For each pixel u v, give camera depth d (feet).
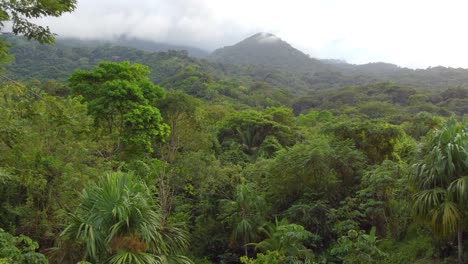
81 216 25.20
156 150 68.54
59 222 33.35
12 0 23.27
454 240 34.81
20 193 35.58
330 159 55.42
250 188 61.62
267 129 110.11
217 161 66.49
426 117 82.12
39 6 24.35
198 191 64.80
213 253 63.82
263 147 98.99
